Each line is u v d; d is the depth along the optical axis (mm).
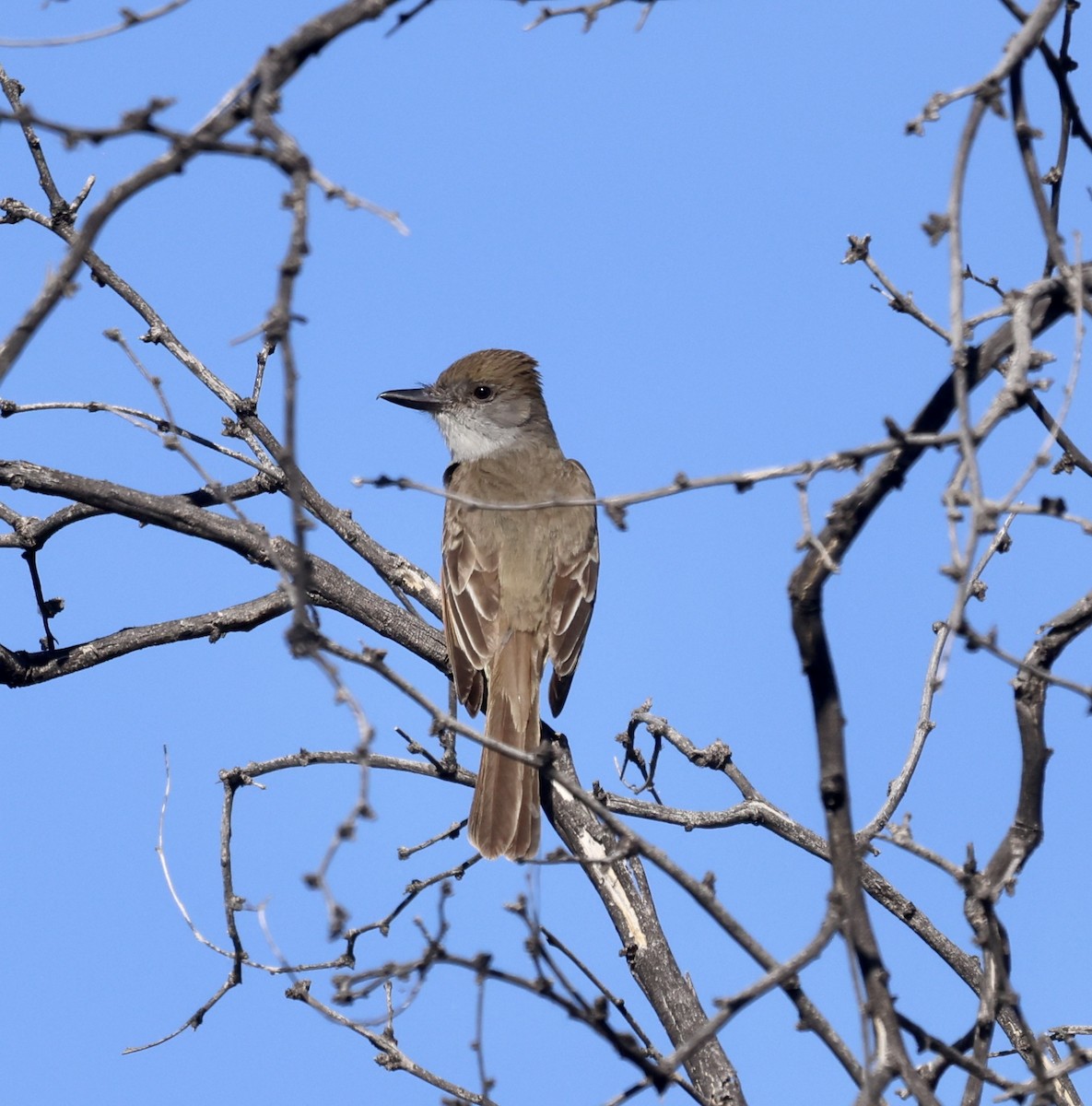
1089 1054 6691
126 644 12188
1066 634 7906
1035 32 6516
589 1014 6633
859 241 8531
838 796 7266
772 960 6664
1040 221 7363
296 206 5789
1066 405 6348
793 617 7422
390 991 9445
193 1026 10023
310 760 10570
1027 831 7859
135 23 6352
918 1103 6539
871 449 6445
